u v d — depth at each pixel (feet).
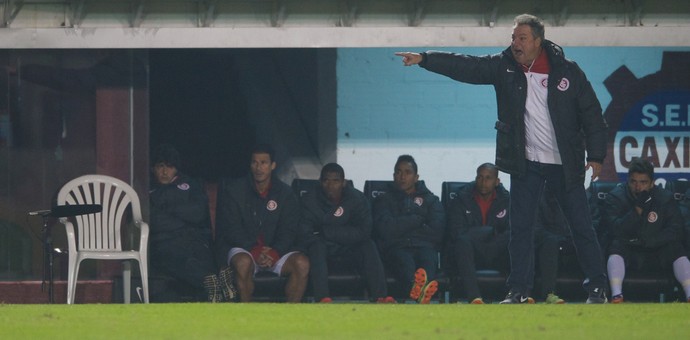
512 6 120.67
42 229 108.68
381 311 72.90
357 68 134.82
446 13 120.16
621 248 110.93
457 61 85.61
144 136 122.01
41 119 120.78
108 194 110.32
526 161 86.43
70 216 106.63
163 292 113.80
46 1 119.14
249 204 114.52
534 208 86.94
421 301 108.78
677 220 111.86
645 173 111.55
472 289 109.09
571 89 84.84
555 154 86.12
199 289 112.78
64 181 120.67
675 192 122.42
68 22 119.03
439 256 117.60
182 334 59.36
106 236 110.22
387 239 115.65
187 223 115.65
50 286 106.73
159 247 114.11
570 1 120.88
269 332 60.29
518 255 86.89
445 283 112.27
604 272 88.02
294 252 112.37
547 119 85.56
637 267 112.37
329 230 113.80
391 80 134.92
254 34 118.52
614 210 112.98
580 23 120.88
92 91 121.19
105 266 118.11
